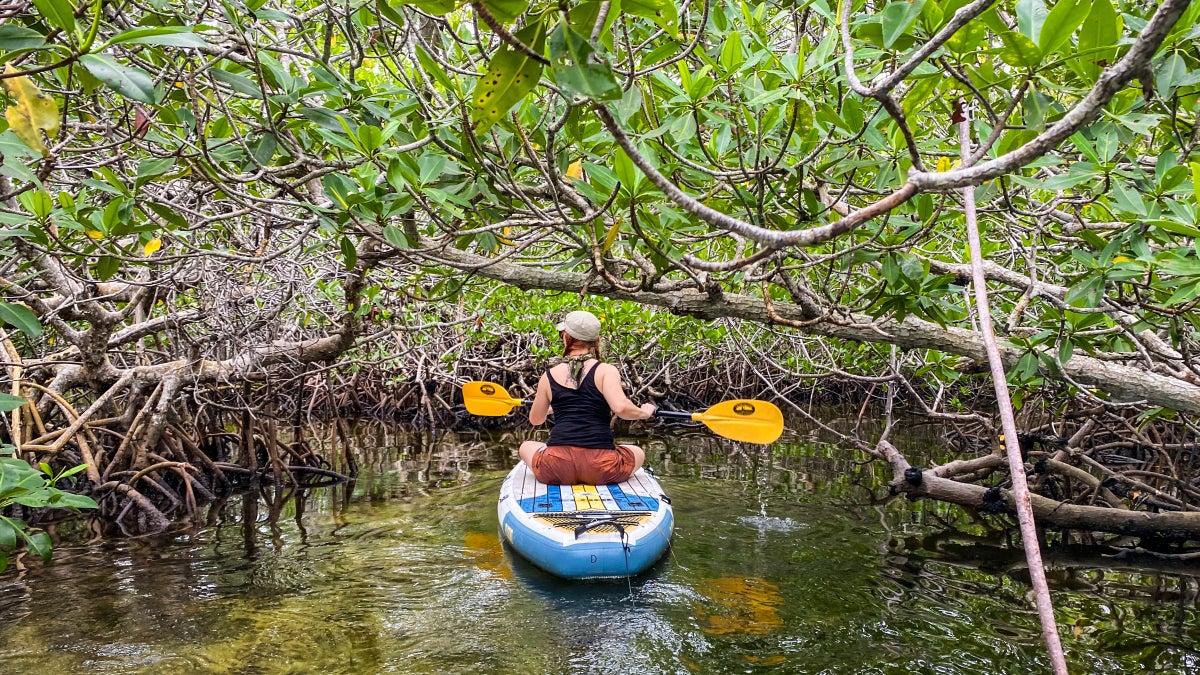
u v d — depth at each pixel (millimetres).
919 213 3799
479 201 4273
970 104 2250
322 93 3809
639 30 4082
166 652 3928
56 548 5695
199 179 3762
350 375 12945
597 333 6152
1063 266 4754
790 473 8414
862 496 7281
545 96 3844
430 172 3568
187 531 6168
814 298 5086
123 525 6336
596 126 3865
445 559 5371
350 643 4035
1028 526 1804
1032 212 4129
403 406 12969
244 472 8008
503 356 13102
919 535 5961
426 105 3705
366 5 3768
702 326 10789
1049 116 3238
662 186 1441
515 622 4297
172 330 6902
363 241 5270
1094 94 1254
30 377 7000
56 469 6879
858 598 4637
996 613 4398
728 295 4789
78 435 6633
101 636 4121
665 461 9188
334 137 3559
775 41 4727
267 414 8023
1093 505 6215
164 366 7129
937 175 1362
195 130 3432
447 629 4207
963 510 6734
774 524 6262
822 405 15125
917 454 9586
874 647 3973
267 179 3652
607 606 4496
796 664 3789
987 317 1896
